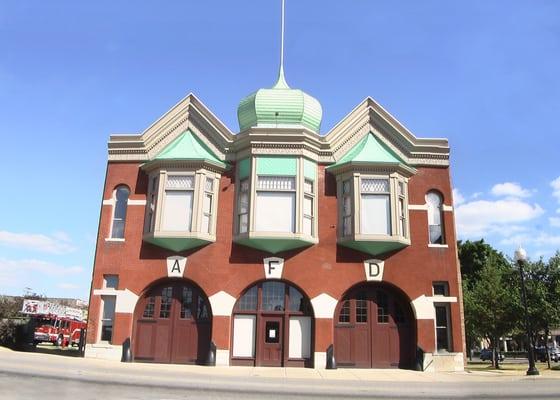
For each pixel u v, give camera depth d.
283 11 28.17
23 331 28.73
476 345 54.41
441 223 24.95
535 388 16.94
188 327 24.00
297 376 19.58
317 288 23.80
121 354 23.44
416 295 23.77
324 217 24.59
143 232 24.77
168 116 26.19
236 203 24.80
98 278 24.38
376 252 24.16
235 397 13.84
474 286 37.62
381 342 23.73
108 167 25.81
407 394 15.30
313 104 26.38
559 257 33.66
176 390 14.75
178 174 24.61
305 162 24.69
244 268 24.05
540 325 31.89
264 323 23.80
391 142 25.91
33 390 13.40
